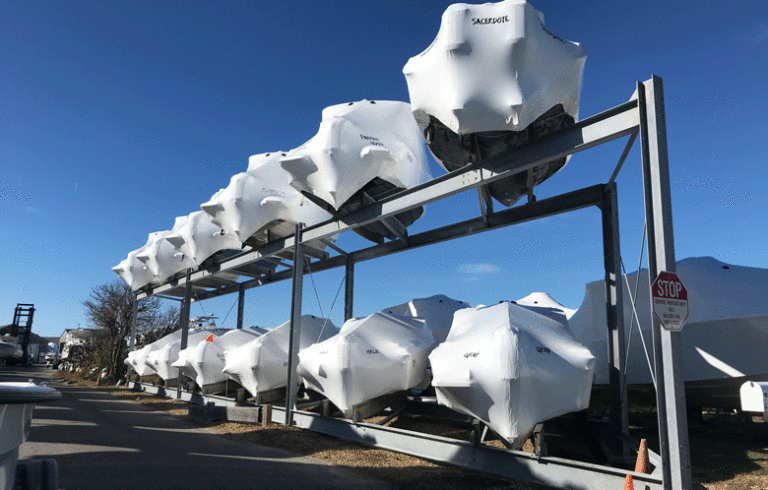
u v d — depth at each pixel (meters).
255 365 13.26
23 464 2.98
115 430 11.36
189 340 19.55
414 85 7.88
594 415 9.46
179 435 11.13
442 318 16.11
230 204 13.30
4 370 43.94
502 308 8.41
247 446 10.02
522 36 6.70
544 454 7.06
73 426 11.56
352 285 14.87
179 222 19.84
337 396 10.12
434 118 8.34
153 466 7.85
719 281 11.78
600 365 12.02
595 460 8.55
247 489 6.76
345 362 9.80
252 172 13.70
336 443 10.08
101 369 33.00
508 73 6.85
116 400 18.86
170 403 17.77
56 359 57.78
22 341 61.16
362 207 11.16
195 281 20.64
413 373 10.56
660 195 6.07
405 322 11.36
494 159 8.27
